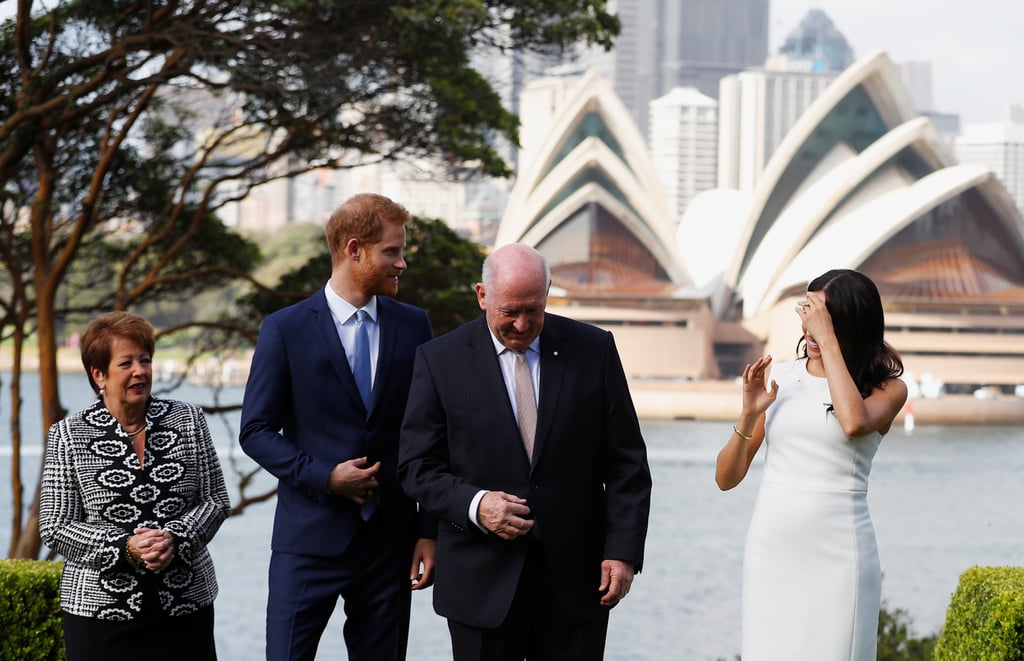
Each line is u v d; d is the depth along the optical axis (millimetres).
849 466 3203
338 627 20047
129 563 3062
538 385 3264
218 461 3336
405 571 3596
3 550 25406
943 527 37594
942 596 24859
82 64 9750
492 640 3211
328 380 3504
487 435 3219
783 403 3287
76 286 13875
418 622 19984
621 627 20203
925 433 78250
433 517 3596
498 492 3129
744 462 3354
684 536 34094
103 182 12672
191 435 3246
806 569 3188
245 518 34594
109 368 3129
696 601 23109
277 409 3525
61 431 3156
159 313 61469
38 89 9742
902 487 49156
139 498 3121
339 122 11703
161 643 3148
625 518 3252
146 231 13500
